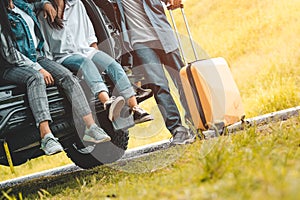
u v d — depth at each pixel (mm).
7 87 5254
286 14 16141
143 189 3832
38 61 5719
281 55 14477
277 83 12570
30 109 5316
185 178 3914
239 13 17203
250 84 13914
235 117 6660
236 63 15328
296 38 15133
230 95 6617
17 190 6574
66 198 4930
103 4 6586
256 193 2881
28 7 5770
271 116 8203
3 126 5094
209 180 3672
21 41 5504
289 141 4992
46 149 5227
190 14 18094
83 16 6172
